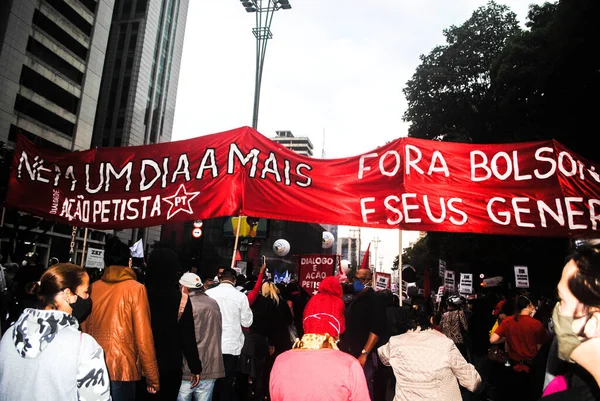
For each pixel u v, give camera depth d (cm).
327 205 651
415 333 390
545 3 2752
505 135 2783
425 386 363
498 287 2673
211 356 481
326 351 276
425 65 3581
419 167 642
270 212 659
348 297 798
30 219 2762
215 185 679
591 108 2017
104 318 368
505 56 2620
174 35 7956
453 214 623
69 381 238
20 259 2642
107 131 6706
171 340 423
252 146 680
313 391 260
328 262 1176
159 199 700
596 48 1922
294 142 17162
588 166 615
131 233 6297
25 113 4659
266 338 693
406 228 628
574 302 163
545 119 2283
